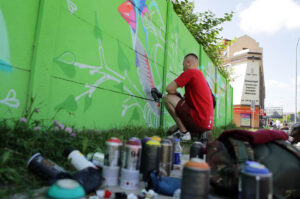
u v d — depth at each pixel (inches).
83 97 114.3
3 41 79.8
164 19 210.8
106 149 66.8
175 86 137.8
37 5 91.2
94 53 121.8
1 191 47.9
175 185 62.8
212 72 398.0
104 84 129.7
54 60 98.1
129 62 154.1
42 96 91.7
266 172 46.9
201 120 132.0
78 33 111.0
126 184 63.9
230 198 60.9
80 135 96.8
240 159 59.7
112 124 136.3
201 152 89.5
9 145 70.0
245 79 1190.9
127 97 151.4
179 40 247.6
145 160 71.3
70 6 106.2
